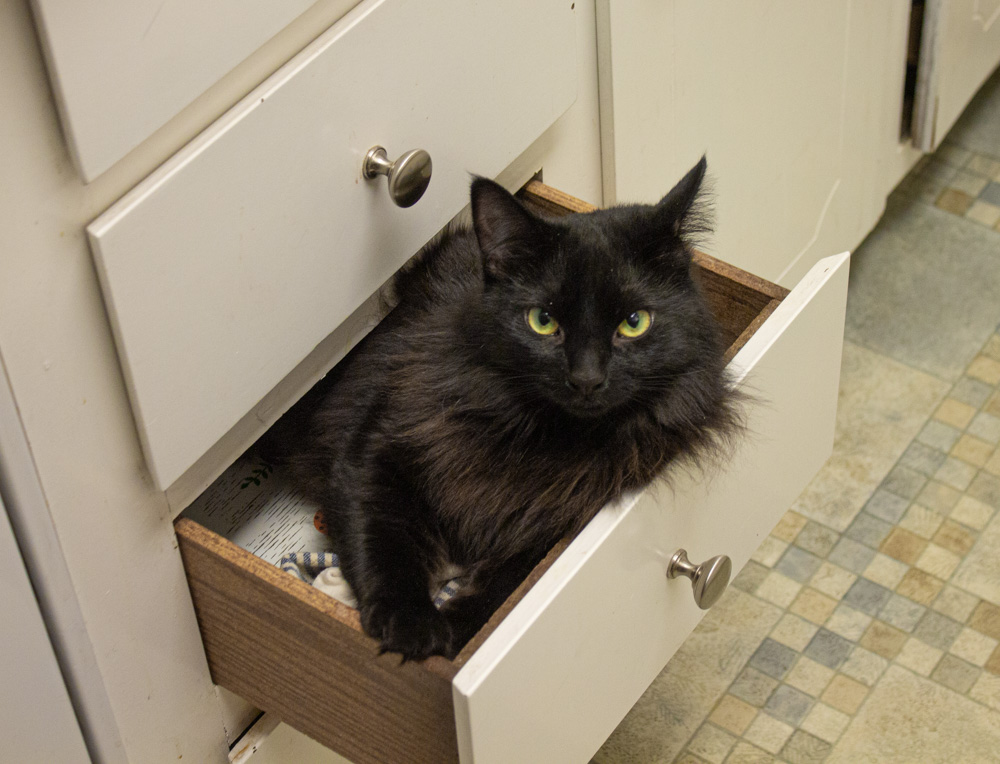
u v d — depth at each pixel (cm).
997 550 181
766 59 156
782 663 170
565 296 96
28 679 93
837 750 160
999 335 212
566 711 96
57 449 85
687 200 96
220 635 107
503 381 102
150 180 83
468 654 87
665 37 137
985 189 236
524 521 104
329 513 109
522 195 133
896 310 216
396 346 113
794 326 106
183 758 114
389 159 104
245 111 88
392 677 91
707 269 118
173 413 92
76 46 73
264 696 109
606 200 147
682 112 147
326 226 101
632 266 98
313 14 92
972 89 218
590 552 89
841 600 177
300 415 122
